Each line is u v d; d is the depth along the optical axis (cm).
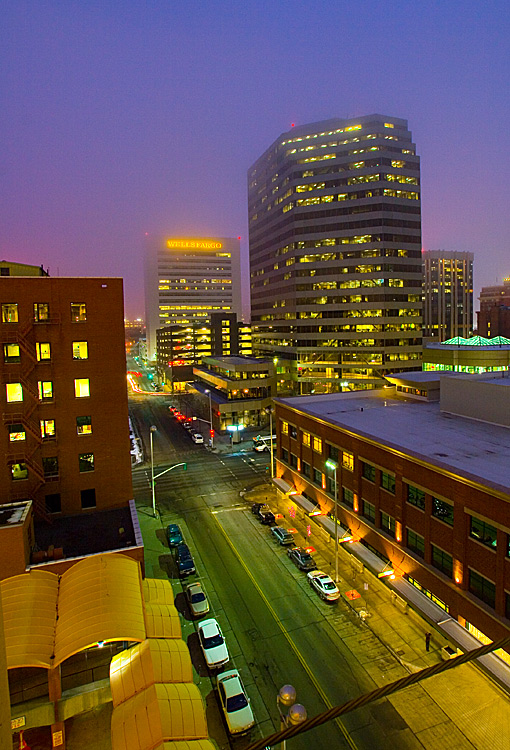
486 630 2786
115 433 4166
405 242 11769
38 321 3900
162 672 2334
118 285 4091
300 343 12562
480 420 4528
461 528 3000
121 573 2956
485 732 2436
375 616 3381
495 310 18850
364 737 2430
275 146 13350
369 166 11606
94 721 2627
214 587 3781
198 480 6369
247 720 2455
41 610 2639
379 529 3900
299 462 5372
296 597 3628
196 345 16938
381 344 11638
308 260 12325
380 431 4231
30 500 3547
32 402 3897
